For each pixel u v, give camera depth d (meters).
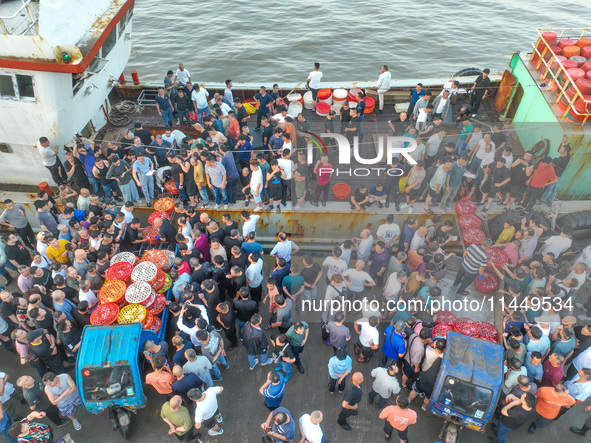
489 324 8.13
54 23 9.30
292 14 27.20
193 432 7.33
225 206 10.80
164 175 10.88
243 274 8.38
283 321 8.20
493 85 14.16
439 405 7.00
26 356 7.52
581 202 10.84
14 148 10.84
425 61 23.00
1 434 7.11
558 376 7.08
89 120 11.59
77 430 7.61
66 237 9.35
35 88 9.61
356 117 11.38
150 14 26.89
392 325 7.89
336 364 7.29
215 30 25.20
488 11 28.17
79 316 7.92
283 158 9.83
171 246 9.82
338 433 7.56
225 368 8.52
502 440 7.13
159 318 8.34
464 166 9.76
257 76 21.67
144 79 21.14
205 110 12.71
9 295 7.97
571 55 11.12
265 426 6.69
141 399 7.30
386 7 28.28
